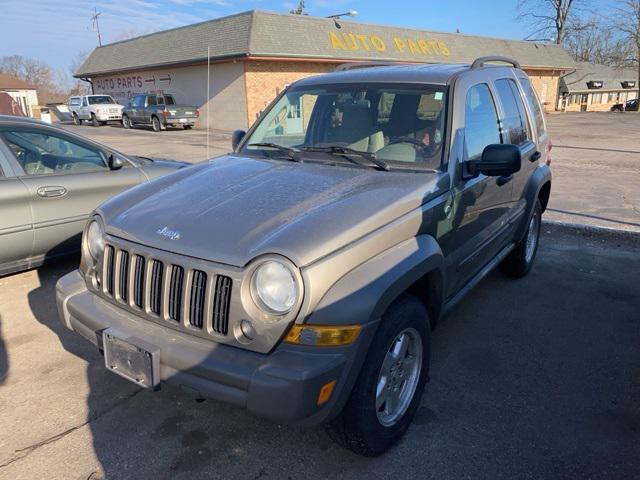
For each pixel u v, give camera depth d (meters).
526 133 4.86
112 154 5.57
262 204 2.74
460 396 3.38
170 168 6.01
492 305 4.77
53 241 5.07
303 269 2.28
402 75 3.79
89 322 2.82
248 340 2.36
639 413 3.22
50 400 3.30
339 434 2.65
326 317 2.30
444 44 34.22
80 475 2.68
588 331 4.29
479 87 3.91
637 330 4.31
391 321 2.59
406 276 2.59
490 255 4.28
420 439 2.96
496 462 2.79
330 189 2.90
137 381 2.61
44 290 5.03
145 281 2.62
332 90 3.91
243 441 2.95
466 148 3.47
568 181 11.24
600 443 2.94
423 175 3.16
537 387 3.49
